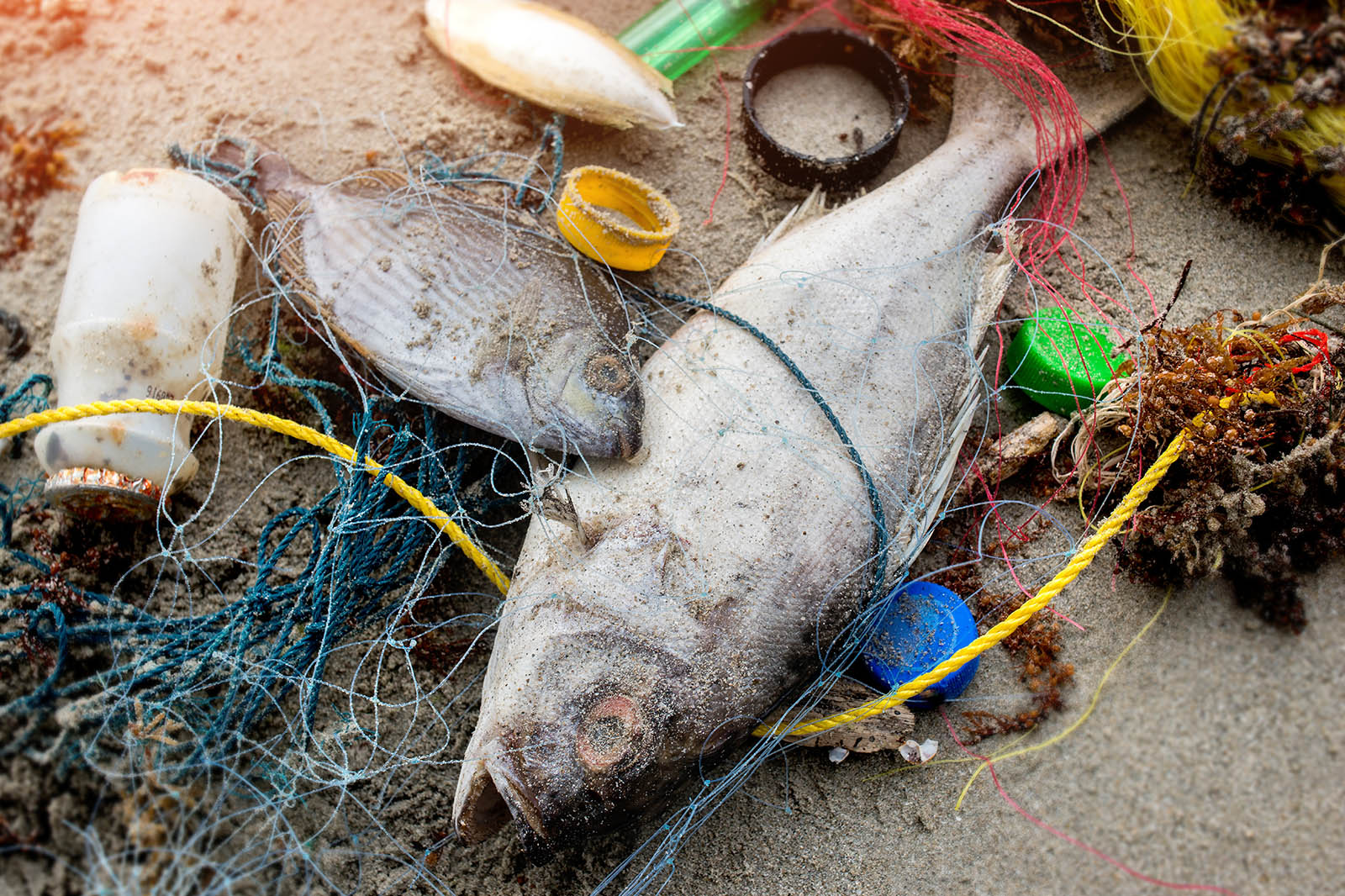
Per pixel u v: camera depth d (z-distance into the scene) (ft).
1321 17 1.27
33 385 1.22
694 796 1.14
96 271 1.15
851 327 1.16
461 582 1.21
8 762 1.06
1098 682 1.17
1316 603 1.18
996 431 1.26
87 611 1.13
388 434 1.22
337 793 1.14
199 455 1.23
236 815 1.10
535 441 1.13
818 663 1.12
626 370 1.12
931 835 1.14
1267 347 1.19
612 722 1.02
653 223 1.26
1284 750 1.14
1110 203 1.34
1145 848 1.13
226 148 1.29
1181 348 1.18
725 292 1.20
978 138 1.28
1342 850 1.11
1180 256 1.32
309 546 1.21
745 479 1.10
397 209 1.19
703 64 1.40
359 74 1.38
